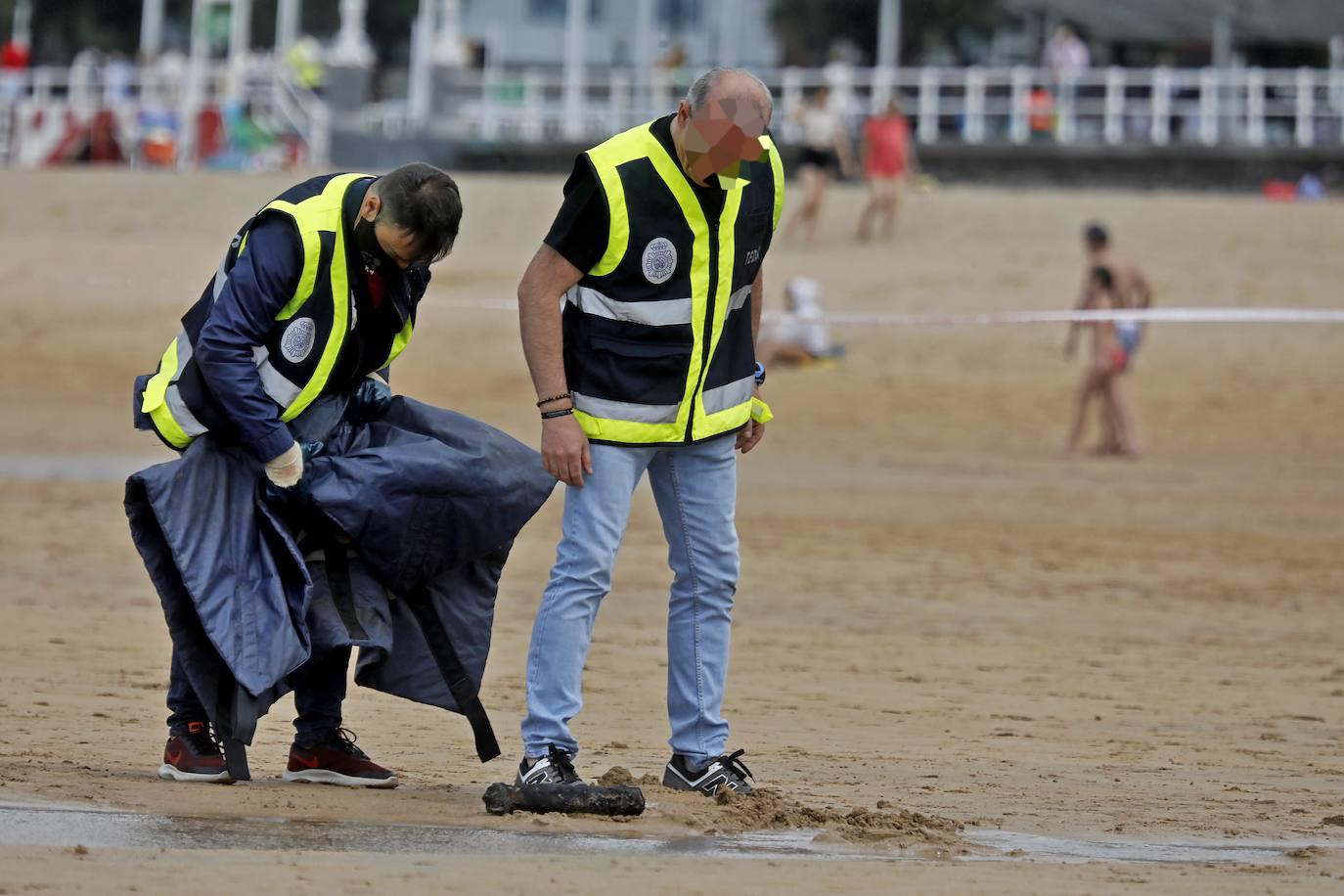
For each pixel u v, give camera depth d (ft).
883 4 548.72
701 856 57.41
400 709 89.25
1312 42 538.88
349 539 66.54
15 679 91.66
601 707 89.25
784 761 76.89
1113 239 337.31
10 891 49.19
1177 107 443.32
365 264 65.31
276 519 64.75
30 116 483.51
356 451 67.62
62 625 110.11
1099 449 237.45
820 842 60.29
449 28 494.59
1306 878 55.77
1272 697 97.09
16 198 385.09
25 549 143.43
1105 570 146.82
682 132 63.57
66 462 204.85
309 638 64.59
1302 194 397.39
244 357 63.77
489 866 54.60
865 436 247.91
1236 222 343.46
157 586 65.00
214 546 64.44
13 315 311.68
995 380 280.51
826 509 179.83
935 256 335.67
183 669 68.74
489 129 482.69
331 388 66.95
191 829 59.16
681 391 65.67
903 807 67.41
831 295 316.19
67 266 340.18
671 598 69.41
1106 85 453.58
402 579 66.85
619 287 64.54
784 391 273.75
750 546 155.12
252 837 58.13
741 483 199.72
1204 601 133.08
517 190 386.11
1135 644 114.42
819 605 126.82
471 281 328.29
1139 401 268.00
